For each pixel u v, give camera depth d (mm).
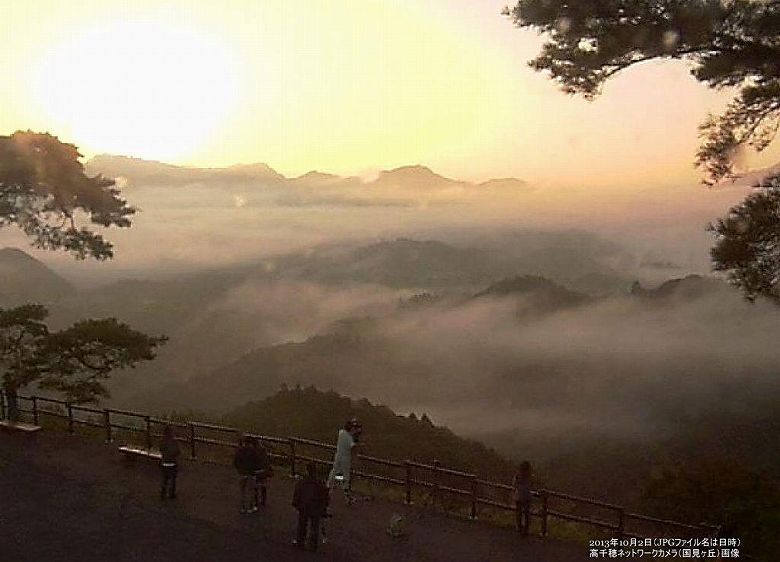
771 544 14320
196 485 14695
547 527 13914
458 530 12688
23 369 21047
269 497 14055
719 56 11375
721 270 11859
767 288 11398
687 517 17062
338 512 13359
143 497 13891
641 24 11438
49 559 11047
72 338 21391
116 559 11078
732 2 11312
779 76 11547
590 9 11695
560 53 12195
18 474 15180
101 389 22609
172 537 11961
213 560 11055
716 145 12359
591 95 12344
